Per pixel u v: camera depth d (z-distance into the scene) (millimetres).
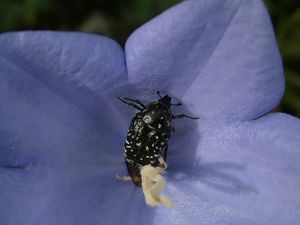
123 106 54
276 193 50
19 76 46
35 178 50
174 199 55
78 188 53
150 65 48
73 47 45
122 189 56
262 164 51
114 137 56
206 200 54
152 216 55
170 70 49
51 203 50
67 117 51
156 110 50
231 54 46
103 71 48
